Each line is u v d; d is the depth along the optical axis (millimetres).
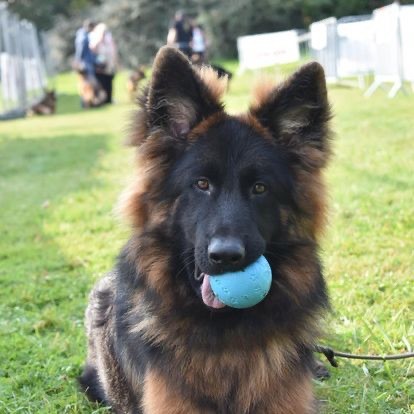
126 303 1051
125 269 1049
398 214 1871
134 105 1033
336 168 2504
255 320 989
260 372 988
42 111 5863
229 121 1023
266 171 991
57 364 1250
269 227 991
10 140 4305
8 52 6020
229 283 925
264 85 1050
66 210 2320
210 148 996
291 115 1026
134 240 1027
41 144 4035
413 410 1081
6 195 2691
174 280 1000
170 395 984
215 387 989
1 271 1739
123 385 1082
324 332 1051
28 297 1555
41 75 8156
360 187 2201
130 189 1027
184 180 993
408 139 2988
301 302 1012
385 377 1174
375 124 3438
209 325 984
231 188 982
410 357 1193
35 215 2303
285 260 1006
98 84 6141
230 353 988
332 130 1038
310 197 1022
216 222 948
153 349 1003
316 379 1142
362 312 1357
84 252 1861
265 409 999
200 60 6125
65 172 3107
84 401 1164
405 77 4410
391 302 1387
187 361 986
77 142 4012
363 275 1511
